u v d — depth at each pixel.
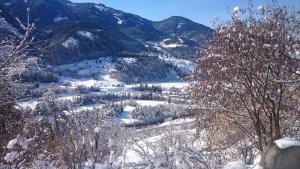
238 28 11.16
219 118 12.20
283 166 5.74
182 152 6.76
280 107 11.34
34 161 5.98
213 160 8.02
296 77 10.21
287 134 11.46
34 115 7.64
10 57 8.52
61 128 6.60
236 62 11.03
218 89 11.77
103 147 6.43
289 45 10.32
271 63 10.34
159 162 6.53
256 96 11.52
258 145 10.85
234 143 11.52
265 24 11.07
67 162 5.89
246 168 5.91
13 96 8.98
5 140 6.97
